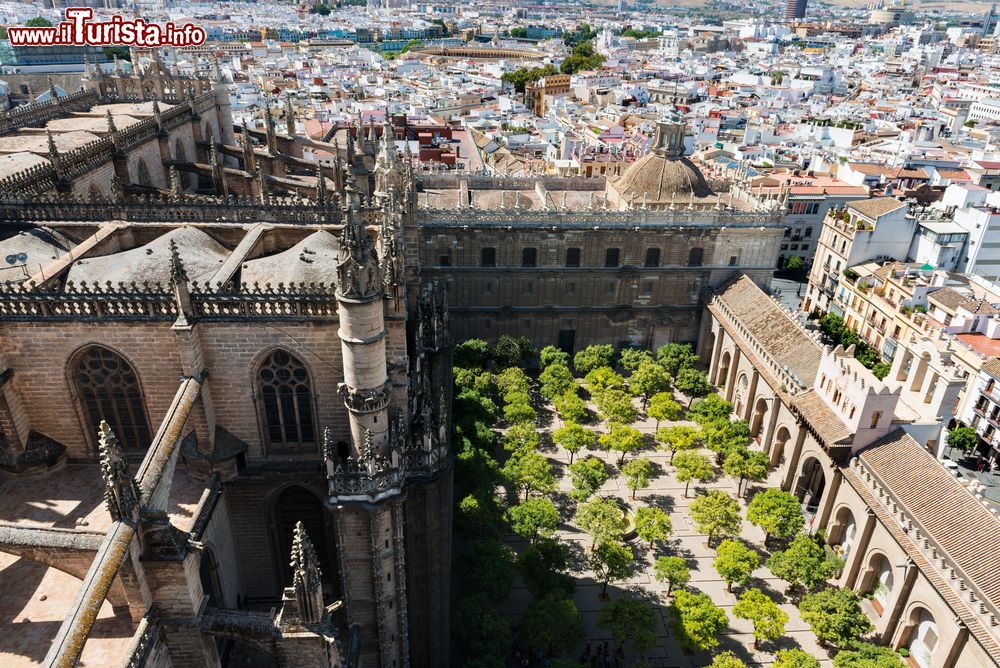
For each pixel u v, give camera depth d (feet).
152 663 105.09
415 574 152.46
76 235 168.76
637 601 185.78
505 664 186.60
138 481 104.22
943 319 341.41
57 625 104.37
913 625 191.83
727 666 170.09
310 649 111.75
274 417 133.39
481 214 338.13
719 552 213.46
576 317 362.12
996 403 295.69
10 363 122.21
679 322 368.07
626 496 261.65
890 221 404.57
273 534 142.82
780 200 355.56
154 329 121.39
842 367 235.40
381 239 144.87
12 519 117.80
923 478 201.05
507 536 238.68
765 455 261.24
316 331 123.75
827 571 205.16
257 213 182.19
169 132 269.64
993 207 426.10
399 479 126.93
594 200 382.83
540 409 324.80
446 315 212.84
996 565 169.37
